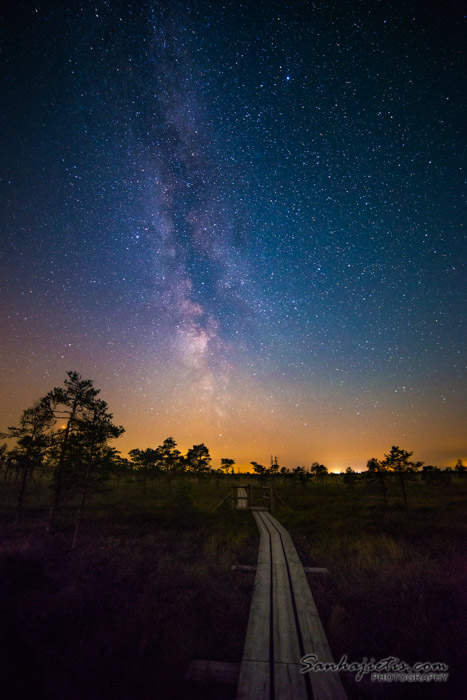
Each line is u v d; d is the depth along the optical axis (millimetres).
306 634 6645
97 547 13266
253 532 18156
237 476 64688
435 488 35156
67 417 16469
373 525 18141
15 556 10305
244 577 10555
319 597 8773
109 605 7668
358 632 6875
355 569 10922
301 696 4766
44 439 17078
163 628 6730
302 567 11508
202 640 6469
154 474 37938
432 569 10281
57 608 7059
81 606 7305
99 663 5379
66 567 10227
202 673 5363
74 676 5008
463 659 5598
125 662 5445
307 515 23812
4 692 4379
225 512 26609
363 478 24969
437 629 6684
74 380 16797
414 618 7090
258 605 8180
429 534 15484
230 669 5477
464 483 38625
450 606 7633
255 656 5840
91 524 18219
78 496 26594
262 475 46344
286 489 45562
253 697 4734
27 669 4781
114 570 10242
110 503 26672
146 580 9594
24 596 7543
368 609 7883
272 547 14625
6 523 17938
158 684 5000
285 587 9500
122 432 16484
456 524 17109
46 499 25016
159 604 7887
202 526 19156
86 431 16047
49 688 4641
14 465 18828
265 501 34125
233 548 14250
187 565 11430
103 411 16688
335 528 18125
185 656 5781
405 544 13773
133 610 7484
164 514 21703
